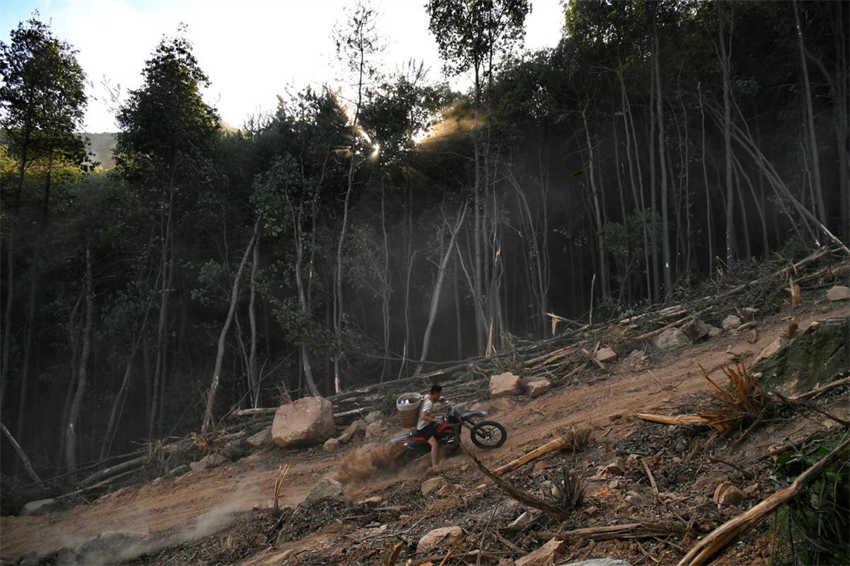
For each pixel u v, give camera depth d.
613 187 22.08
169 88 15.94
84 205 17.42
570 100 19.69
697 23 17.58
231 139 19.12
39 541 8.96
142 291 16.86
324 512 6.87
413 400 9.76
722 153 20.53
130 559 7.22
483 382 11.86
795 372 6.11
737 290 12.20
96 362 18.38
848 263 11.45
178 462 11.97
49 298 17.83
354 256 18.28
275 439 11.25
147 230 17.84
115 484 11.95
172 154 16.31
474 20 16.25
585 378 10.60
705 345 10.36
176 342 19.17
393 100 17.53
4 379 14.70
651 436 6.24
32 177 16.50
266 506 8.06
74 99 15.25
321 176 17.97
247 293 19.25
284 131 18.14
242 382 19.11
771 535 3.57
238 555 6.48
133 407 18.69
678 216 18.86
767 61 18.14
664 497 4.79
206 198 17.09
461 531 5.17
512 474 6.70
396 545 5.11
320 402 11.66
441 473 7.62
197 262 18.47
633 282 21.59
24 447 17.41
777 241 19.95
